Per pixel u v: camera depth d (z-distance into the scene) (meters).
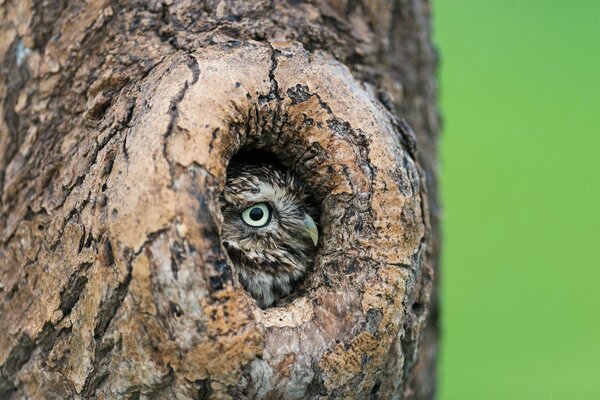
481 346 11.73
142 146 5.13
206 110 5.20
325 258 5.55
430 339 7.29
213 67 5.38
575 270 12.08
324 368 5.25
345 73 5.77
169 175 5.04
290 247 6.10
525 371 11.30
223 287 5.02
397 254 5.45
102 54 5.91
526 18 13.38
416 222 5.55
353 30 6.38
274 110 5.46
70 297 5.41
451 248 12.49
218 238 5.07
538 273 12.12
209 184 5.10
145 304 5.04
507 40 13.34
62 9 6.00
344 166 5.50
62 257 5.48
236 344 5.03
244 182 6.02
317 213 6.05
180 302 4.99
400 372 5.68
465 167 12.85
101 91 5.80
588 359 11.30
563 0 13.40
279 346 5.16
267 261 6.10
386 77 6.63
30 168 5.92
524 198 12.55
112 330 5.18
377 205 5.47
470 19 13.41
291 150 5.66
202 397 5.16
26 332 5.68
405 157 5.69
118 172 5.21
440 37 13.41
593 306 11.79
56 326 5.50
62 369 5.55
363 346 5.33
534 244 12.28
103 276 5.16
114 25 5.93
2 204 5.99
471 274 12.30
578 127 12.81
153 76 5.57
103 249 5.16
